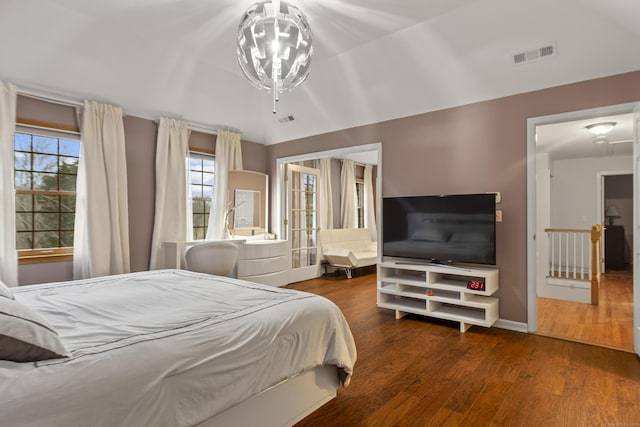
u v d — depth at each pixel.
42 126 3.37
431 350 2.85
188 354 1.26
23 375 1.00
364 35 3.16
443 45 3.14
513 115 3.37
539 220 5.90
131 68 3.54
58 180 3.59
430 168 3.90
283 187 5.61
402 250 3.95
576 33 2.67
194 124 4.63
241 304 1.80
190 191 4.63
